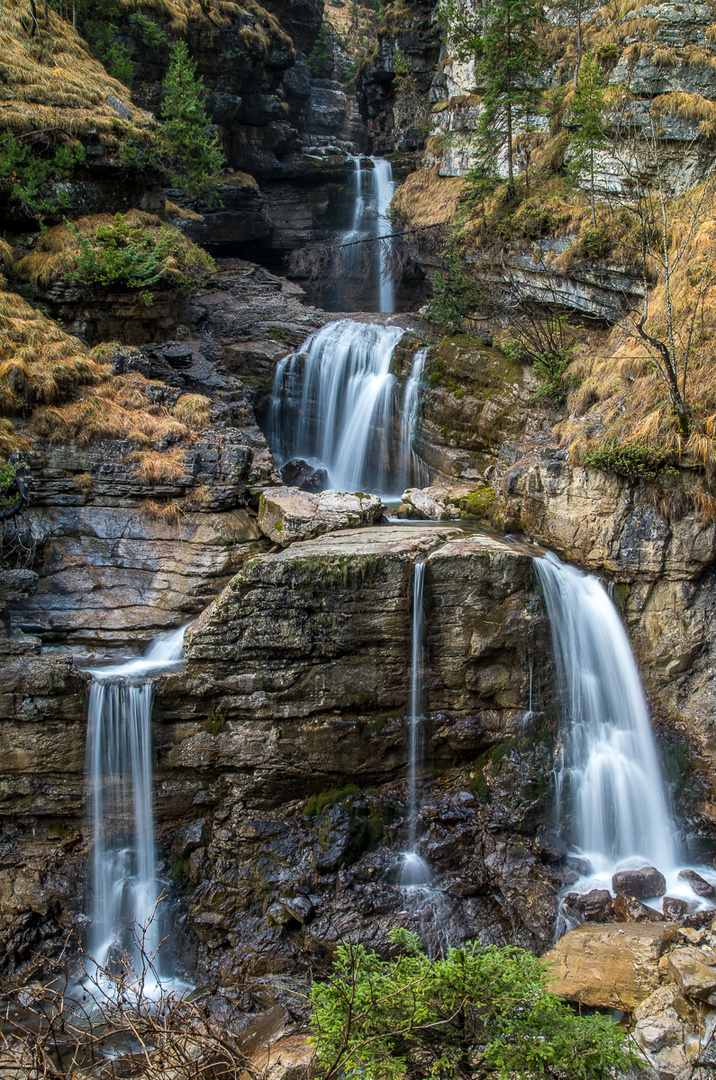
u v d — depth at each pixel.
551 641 14.75
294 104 38.16
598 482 15.50
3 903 12.82
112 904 13.28
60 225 20.38
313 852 13.22
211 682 13.66
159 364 20.69
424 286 30.52
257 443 18.31
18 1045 10.61
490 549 14.49
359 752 14.01
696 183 19.83
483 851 13.55
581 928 12.01
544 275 21.09
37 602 14.73
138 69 27.97
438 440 22.50
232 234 31.41
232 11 30.06
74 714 13.22
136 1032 7.55
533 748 14.53
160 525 15.70
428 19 34.34
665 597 15.28
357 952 7.36
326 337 26.05
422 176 31.28
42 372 16.06
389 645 14.16
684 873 13.53
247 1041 10.84
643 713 15.24
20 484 14.52
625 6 22.00
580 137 20.31
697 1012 9.40
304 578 13.70
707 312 15.93
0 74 20.62
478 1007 7.25
